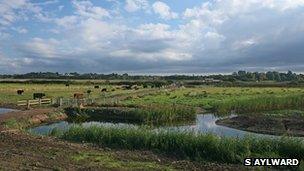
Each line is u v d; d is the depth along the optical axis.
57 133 27.08
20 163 16.64
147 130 23.64
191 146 20.39
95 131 24.44
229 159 19.06
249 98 62.03
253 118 39.69
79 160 18.20
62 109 47.66
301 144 19.59
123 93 80.94
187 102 61.34
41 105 52.53
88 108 48.59
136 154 20.42
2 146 20.86
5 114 38.56
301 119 38.03
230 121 41.06
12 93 78.25
